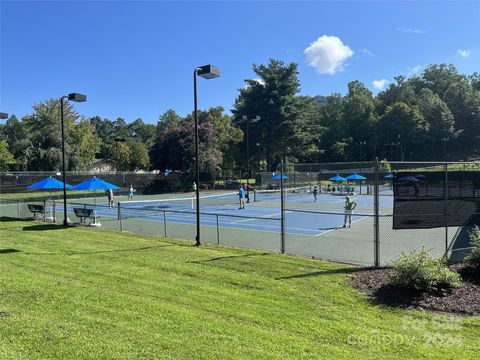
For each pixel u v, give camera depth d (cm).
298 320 670
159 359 506
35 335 572
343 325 651
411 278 799
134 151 7194
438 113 10488
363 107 11319
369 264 1104
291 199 3991
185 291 826
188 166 5719
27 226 1967
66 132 5759
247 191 3644
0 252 1253
